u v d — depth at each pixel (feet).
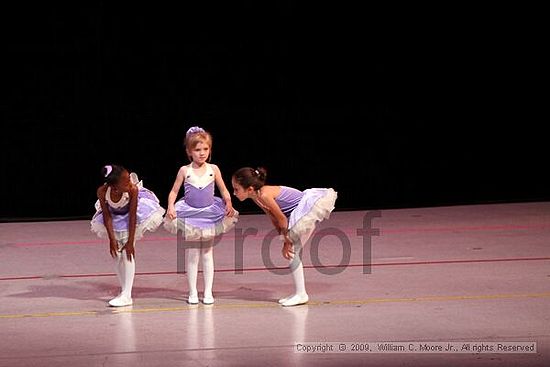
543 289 43.27
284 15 71.15
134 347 34.76
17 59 67.31
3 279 47.37
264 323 38.09
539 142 75.61
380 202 73.46
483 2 73.15
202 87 70.95
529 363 32.12
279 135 72.90
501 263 49.26
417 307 40.32
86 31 68.08
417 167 74.79
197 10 69.62
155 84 70.03
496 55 74.23
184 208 41.98
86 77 68.74
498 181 75.46
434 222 63.62
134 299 42.80
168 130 70.95
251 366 32.17
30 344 35.37
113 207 41.09
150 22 69.05
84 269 49.65
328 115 73.31
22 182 68.85
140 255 53.26
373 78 73.36
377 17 72.49
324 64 72.49
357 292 43.45
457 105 74.64
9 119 68.08
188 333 36.68
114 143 70.18
